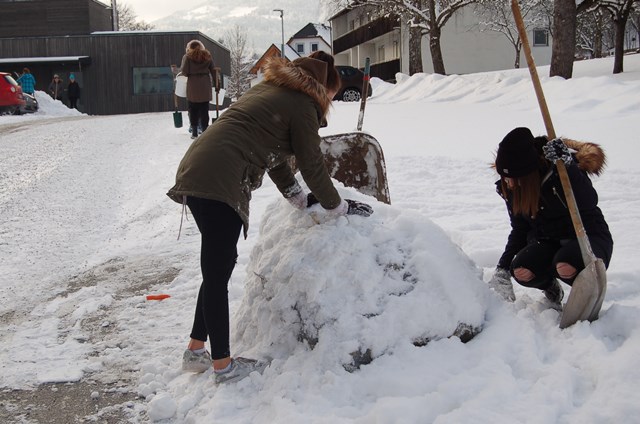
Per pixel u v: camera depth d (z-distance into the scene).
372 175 4.72
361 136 4.70
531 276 3.50
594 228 3.44
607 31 45.81
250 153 3.06
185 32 37.47
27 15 44.34
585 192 3.36
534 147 3.38
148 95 37.72
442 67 28.94
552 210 3.45
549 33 40.91
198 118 12.59
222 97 12.62
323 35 73.06
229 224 3.05
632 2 20.14
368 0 30.73
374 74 45.91
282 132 3.11
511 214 3.70
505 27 37.25
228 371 3.04
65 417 2.97
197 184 2.98
